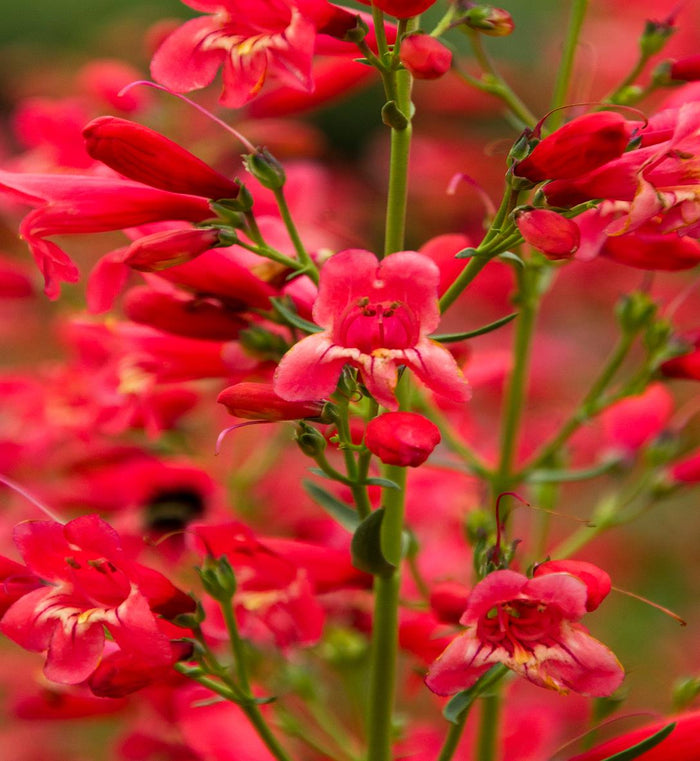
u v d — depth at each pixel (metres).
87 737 0.57
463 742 0.49
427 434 0.41
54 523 0.42
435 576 0.51
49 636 0.42
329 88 0.49
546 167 0.42
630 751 0.42
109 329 0.47
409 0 0.42
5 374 0.53
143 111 0.53
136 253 0.43
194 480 0.50
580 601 0.40
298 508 0.52
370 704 0.44
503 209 0.42
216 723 0.46
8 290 0.54
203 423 0.53
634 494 0.49
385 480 0.43
